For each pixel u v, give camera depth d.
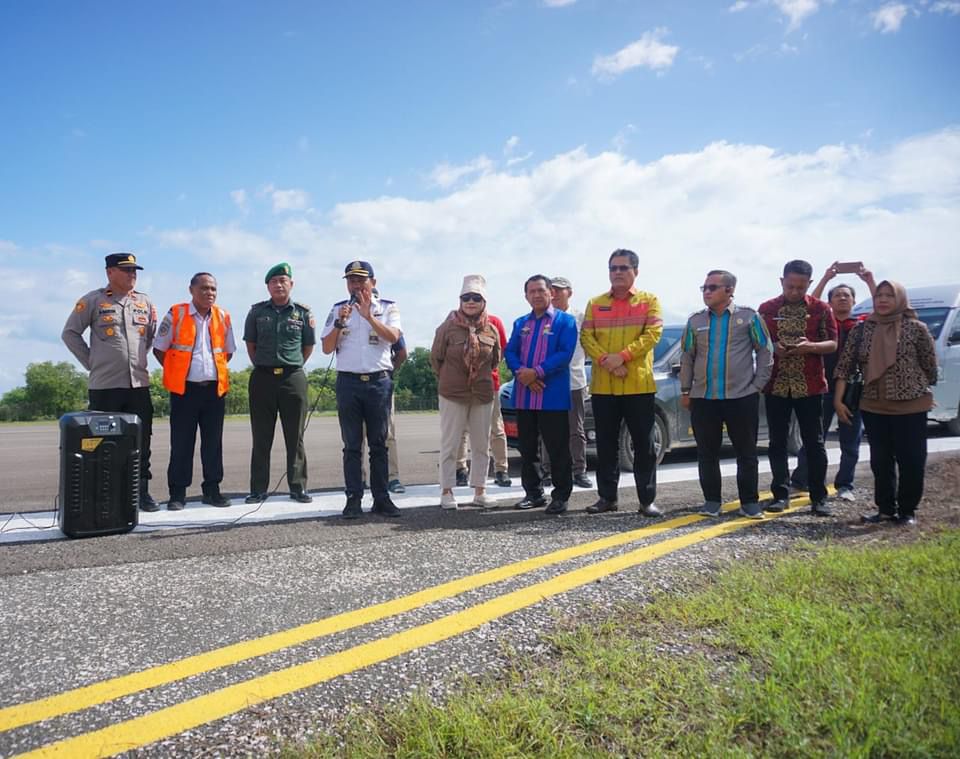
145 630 2.72
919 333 4.68
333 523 4.85
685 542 4.06
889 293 4.73
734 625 2.62
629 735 1.88
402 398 51.06
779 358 5.29
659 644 2.50
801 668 2.24
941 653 2.31
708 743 1.83
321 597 3.12
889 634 2.49
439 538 4.29
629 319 5.21
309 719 2.01
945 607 2.75
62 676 2.31
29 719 2.03
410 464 9.66
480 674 2.29
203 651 2.50
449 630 2.67
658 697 2.09
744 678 2.20
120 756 1.84
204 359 5.52
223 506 5.57
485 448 5.62
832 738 1.86
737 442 5.05
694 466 8.05
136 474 4.60
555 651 2.47
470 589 3.20
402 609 2.93
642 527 4.62
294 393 5.76
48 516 5.30
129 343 5.33
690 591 3.09
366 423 5.28
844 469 5.74
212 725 1.98
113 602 3.06
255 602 3.05
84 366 5.33
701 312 5.19
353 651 2.48
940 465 6.77
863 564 3.40
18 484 7.80
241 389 43.78
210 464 5.63
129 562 3.75
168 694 2.17
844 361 5.11
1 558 3.86
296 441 5.82
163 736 1.93
